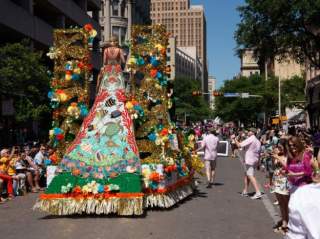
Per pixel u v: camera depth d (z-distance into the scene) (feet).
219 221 32.40
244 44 91.76
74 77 39.55
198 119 331.36
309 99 161.17
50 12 119.65
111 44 39.86
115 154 35.83
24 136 92.38
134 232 28.81
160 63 40.27
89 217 33.81
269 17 85.92
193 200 41.83
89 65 40.22
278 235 28.22
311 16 81.97
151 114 39.55
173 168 37.50
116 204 33.47
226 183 55.36
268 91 219.41
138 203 33.42
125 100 38.60
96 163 35.35
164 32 40.50
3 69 64.69
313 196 10.80
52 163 38.86
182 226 30.63
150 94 39.93
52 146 40.06
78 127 39.86
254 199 42.50
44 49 110.52
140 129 39.24
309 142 41.91
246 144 43.16
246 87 252.42
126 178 34.35
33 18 99.40
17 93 69.62
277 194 29.17
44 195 34.35
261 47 91.61
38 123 105.50
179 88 324.80
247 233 28.71
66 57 40.22
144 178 35.96
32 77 70.08
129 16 211.82
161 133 38.14
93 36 40.01
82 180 34.60
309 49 93.40
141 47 40.24
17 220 33.50
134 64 40.16
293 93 222.89
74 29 40.04
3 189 46.39
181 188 41.96
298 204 10.78
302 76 229.86
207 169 51.90
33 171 50.85
